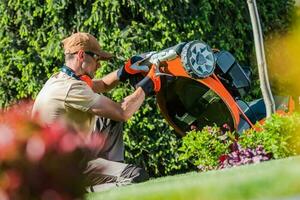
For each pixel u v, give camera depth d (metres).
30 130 3.23
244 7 12.19
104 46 11.23
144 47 11.25
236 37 12.12
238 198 3.82
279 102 9.63
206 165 8.55
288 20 12.94
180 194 4.23
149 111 11.23
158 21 11.30
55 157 3.21
